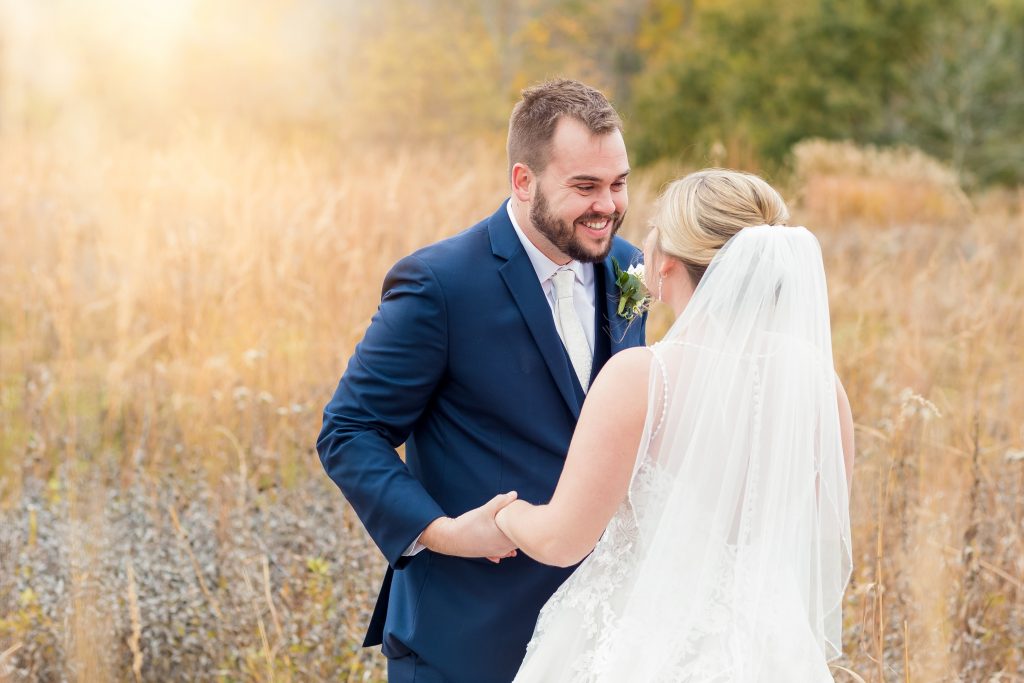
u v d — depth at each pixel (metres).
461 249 2.25
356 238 6.11
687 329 1.93
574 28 26.67
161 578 3.24
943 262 7.99
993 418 4.59
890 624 3.11
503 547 2.03
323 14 21.67
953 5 22.36
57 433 4.36
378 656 3.07
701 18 25.58
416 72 20.94
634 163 21.88
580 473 1.87
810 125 22.56
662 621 1.88
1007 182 21.69
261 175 7.76
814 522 1.98
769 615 1.88
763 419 1.90
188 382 4.82
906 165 14.59
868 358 5.06
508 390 2.22
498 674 2.24
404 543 2.12
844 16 22.52
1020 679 2.97
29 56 19.33
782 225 2.03
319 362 5.01
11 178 7.78
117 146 9.37
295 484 3.97
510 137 2.25
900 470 3.43
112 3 20.02
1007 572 3.36
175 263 5.74
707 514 1.89
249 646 3.10
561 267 2.30
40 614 3.12
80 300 5.84
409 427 2.25
